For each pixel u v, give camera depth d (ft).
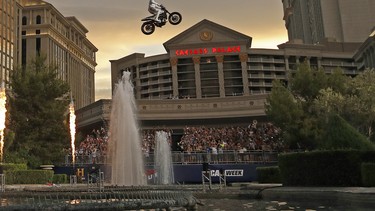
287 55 364.79
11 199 46.01
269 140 141.79
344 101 112.57
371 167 53.52
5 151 108.17
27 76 126.72
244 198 59.21
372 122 114.11
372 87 112.47
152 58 368.89
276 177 82.33
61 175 100.89
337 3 448.24
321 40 424.05
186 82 359.05
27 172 87.66
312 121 119.75
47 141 122.83
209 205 46.85
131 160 99.96
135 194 40.06
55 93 127.65
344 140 63.62
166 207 38.17
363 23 432.25
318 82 129.80
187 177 108.47
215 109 188.34
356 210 35.94
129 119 101.81
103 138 147.23
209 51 356.18
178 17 48.03
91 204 35.19
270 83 364.38
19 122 122.01
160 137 116.37
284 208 41.32
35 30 485.97
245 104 186.29
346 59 375.25
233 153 111.86
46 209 34.01
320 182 59.88
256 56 362.12
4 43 396.37
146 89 371.76
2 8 397.39
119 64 393.50
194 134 152.15
